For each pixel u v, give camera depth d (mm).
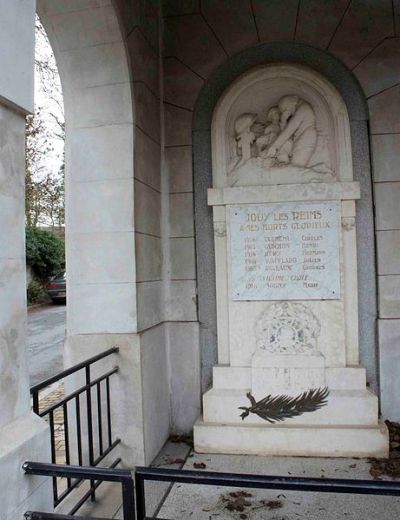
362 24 4426
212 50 4602
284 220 4285
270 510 3117
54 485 2574
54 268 21750
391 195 4324
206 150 4633
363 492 1625
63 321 15102
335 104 4336
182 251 4598
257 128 4523
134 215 3828
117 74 3801
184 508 3172
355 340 4258
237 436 4059
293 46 4539
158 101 4562
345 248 4277
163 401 4363
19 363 1999
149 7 4363
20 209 2035
